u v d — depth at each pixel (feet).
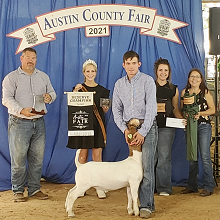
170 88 16.48
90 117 15.74
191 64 18.13
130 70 12.92
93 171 12.96
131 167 12.91
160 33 18.07
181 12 18.03
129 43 18.08
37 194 16.02
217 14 18.08
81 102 15.71
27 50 15.47
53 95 16.25
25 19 18.16
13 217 13.23
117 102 13.61
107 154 18.28
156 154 16.83
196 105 15.99
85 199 15.89
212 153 25.26
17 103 15.29
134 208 13.06
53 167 18.48
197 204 14.82
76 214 13.52
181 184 18.26
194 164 16.76
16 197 15.55
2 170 18.01
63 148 18.43
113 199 15.88
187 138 16.17
